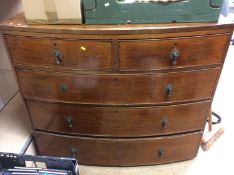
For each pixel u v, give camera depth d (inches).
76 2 36.6
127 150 54.1
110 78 42.3
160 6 36.8
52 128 52.2
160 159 57.1
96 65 40.9
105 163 57.7
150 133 51.1
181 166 59.2
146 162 57.4
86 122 49.5
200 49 40.0
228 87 86.9
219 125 69.9
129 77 42.1
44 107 48.9
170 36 37.9
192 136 53.5
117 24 38.4
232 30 38.9
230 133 68.0
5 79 67.1
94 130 50.8
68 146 54.8
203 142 62.8
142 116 48.0
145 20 38.2
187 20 38.2
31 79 44.9
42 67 42.6
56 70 42.5
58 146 55.4
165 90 44.3
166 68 41.3
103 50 39.1
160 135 51.9
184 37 38.3
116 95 44.7
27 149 54.6
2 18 58.6
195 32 38.0
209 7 36.9
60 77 43.3
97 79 42.6
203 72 43.2
